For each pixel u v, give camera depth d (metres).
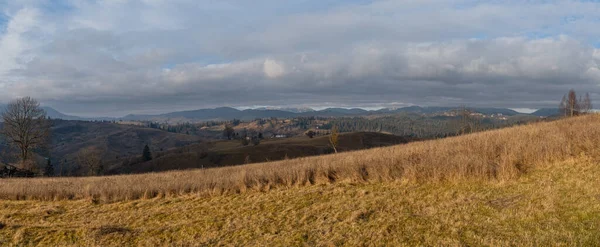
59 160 117.00
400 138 114.06
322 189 13.98
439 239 8.01
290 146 93.06
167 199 15.14
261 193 14.62
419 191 12.20
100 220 12.71
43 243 10.54
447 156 14.65
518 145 14.57
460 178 12.66
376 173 14.45
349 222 9.93
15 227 12.03
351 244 8.45
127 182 18.69
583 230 7.31
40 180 24.91
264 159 81.94
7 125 43.25
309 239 9.12
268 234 9.81
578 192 9.65
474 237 7.82
